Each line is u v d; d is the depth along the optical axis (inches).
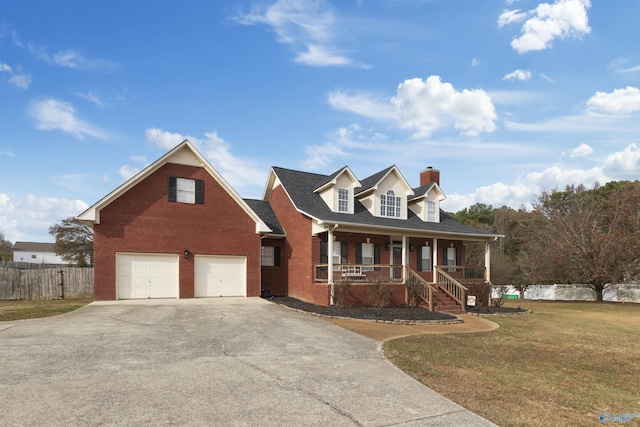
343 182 799.1
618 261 1055.6
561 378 283.6
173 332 395.5
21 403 196.5
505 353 362.6
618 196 1186.0
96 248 641.0
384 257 833.5
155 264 687.7
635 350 390.0
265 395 218.4
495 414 207.3
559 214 1272.1
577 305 964.6
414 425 187.0
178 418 182.7
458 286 727.1
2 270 762.8
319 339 391.2
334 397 220.4
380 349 357.7
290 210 832.3
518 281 1365.7
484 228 1793.8
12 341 342.3
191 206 721.6
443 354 347.3
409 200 917.8
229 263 751.7
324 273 748.6
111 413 186.4
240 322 470.0
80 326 421.4
